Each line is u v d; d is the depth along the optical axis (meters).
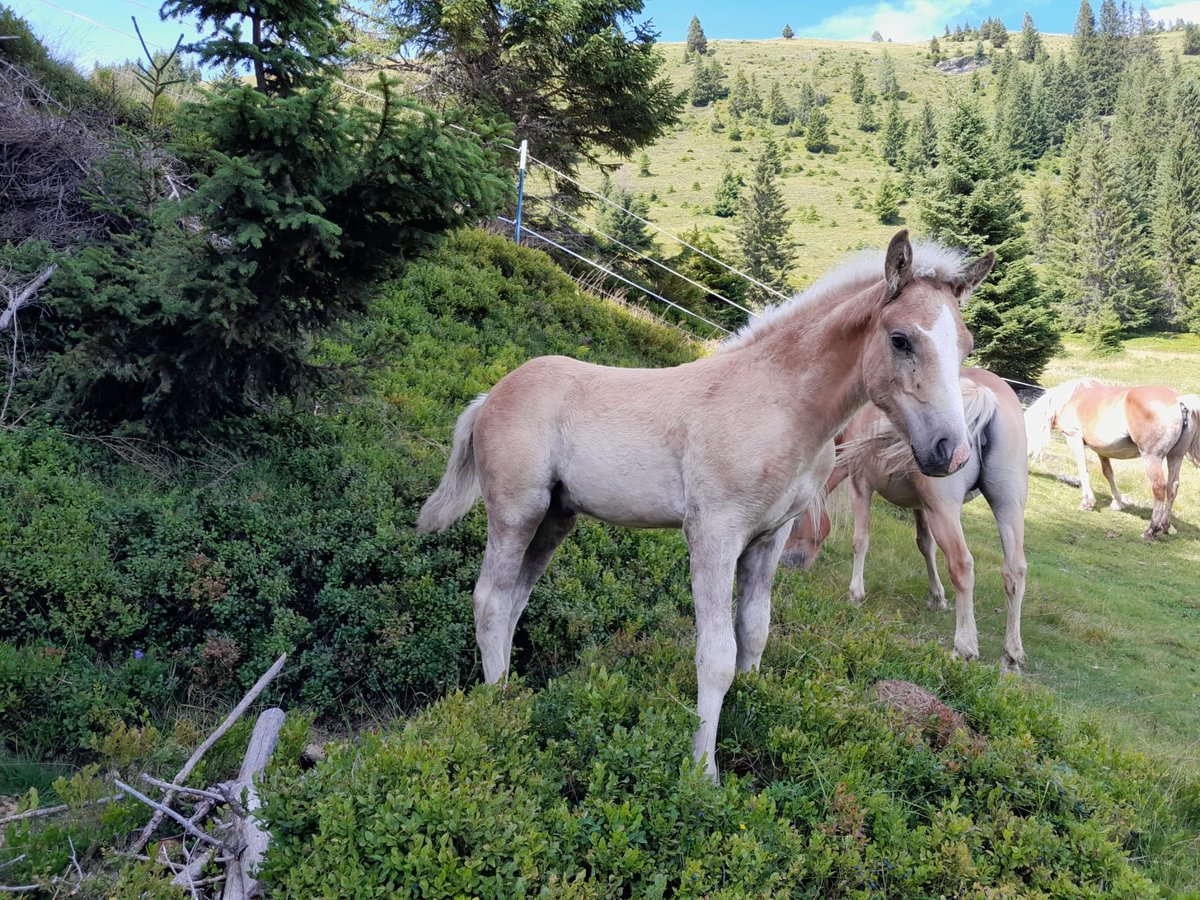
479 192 4.52
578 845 2.77
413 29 14.62
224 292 4.48
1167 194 42.78
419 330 8.59
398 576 4.65
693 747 3.29
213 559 4.31
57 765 3.27
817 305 3.53
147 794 3.07
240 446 5.45
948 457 3.01
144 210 5.66
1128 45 122.12
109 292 4.62
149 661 3.79
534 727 3.44
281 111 4.14
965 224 22.62
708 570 3.37
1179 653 7.18
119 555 4.21
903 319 3.11
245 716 3.80
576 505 3.89
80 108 7.86
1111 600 8.47
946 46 159.88
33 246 5.34
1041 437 13.66
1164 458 11.68
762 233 38.75
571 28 14.17
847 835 3.03
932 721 3.97
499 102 14.70
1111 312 38.47
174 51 6.25
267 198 4.29
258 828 2.67
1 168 6.42
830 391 3.38
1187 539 11.51
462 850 2.61
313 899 2.39
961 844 2.99
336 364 5.82
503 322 9.62
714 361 3.68
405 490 5.44
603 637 4.86
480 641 3.95
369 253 4.88
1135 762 4.11
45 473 4.45
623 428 3.65
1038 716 4.21
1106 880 3.12
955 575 5.69
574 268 13.81
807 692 3.73
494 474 3.91
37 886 2.53
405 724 3.48
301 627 4.16
